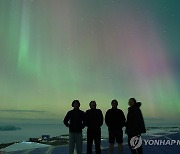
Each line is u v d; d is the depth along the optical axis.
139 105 6.49
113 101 7.09
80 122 6.86
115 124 6.94
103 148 9.13
